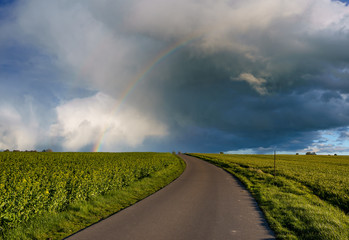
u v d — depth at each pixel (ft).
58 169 52.70
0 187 25.79
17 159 94.02
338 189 52.70
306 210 30.48
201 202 37.19
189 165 134.00
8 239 21.42
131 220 26.76
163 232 22.66
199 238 21.11
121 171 53.21
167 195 43.32
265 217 28.50
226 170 103.91
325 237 20.89
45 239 21.85
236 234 22.34
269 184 58.34
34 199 26.35
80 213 30.14
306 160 220.23
